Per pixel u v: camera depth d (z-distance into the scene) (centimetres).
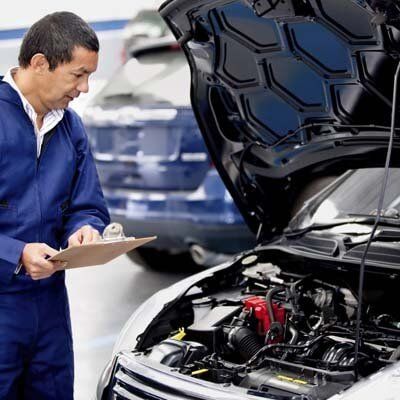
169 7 345
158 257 760
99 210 346
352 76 343
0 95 317
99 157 726
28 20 998
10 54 1000
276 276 381
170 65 712
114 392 324
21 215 320
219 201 652
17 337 324
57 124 332
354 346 317
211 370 320
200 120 385
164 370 312
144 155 689
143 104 691
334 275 371
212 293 381
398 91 332
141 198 691
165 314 356
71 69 307
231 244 666
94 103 743
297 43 341
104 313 655
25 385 341
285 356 324
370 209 398
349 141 376
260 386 303
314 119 376
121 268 796
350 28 319
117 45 999
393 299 360
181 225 671
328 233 380
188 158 665
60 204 331
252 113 384
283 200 419
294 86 364
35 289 326
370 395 273
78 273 781
